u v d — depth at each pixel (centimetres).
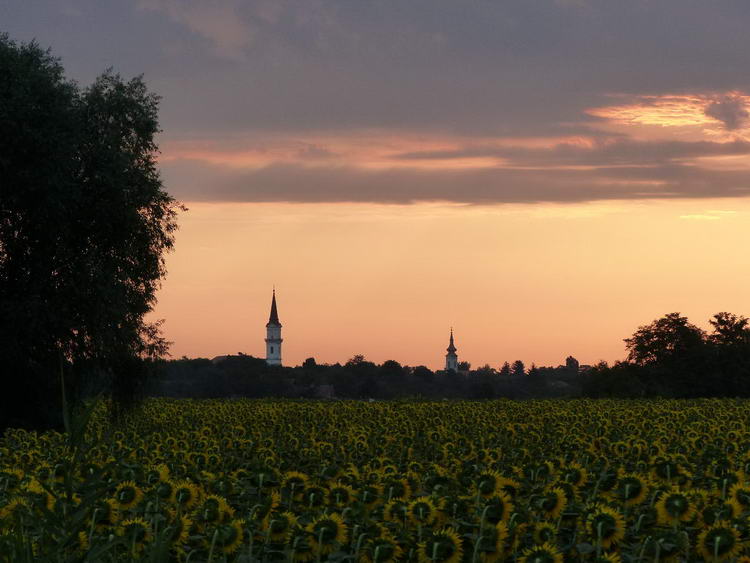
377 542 1176
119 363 5762
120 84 5988
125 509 1323
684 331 13588
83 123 5684
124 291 5716
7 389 5569
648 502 1521
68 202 5456
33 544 988
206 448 2553
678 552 1252
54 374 5541
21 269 5634
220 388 18438
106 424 4328
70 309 5547
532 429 3638
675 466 1733
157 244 5956
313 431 3378
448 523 1335
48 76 5644
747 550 1247
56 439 3031
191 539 1212
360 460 2538
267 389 18575
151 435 2912
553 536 1277
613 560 1151
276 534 1230
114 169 5644
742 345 13700
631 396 12262
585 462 2297
